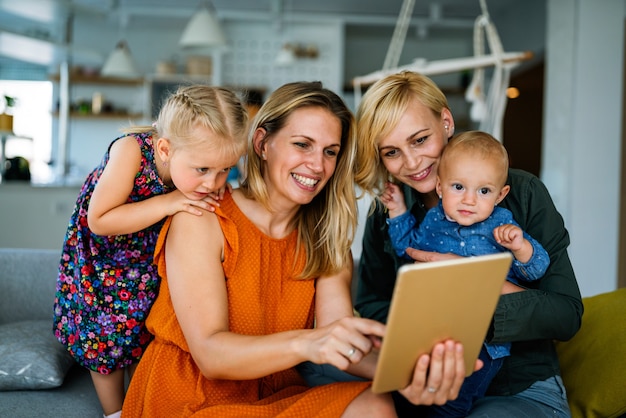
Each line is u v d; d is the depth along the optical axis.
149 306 1.83
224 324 1.50
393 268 2.08
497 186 1.73
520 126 8.12
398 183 1.99
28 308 2.26
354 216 1.74
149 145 1.76
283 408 1.46
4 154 5.33
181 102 1.60
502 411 1.53
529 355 1.68
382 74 4.26
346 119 1.68
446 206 1.78
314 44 8.71
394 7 8.31
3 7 5.56
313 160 1.60
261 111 1.66
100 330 1.80
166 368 1.58
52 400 1.82
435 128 1.80
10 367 1.83
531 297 1.57
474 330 1.26
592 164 5.16
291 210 1.70
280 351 1.35
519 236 1.61
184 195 1.61
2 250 2.31
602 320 1.86
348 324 1.30
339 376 2.01
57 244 5.30
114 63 7.18
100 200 1.68
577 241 5.14
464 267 1.13
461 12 8.52
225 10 8.43
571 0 5.20
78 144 9.15
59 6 5.51
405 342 1.17
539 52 7.21
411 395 1.28
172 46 9.41
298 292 1.69
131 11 8.28
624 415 1.70
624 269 5.14
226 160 1.59
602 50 5.14
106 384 1.83
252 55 8.67
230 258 1.58
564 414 1.61
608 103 5.15
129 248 1.82
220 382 1.56
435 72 4.06
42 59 6.64
